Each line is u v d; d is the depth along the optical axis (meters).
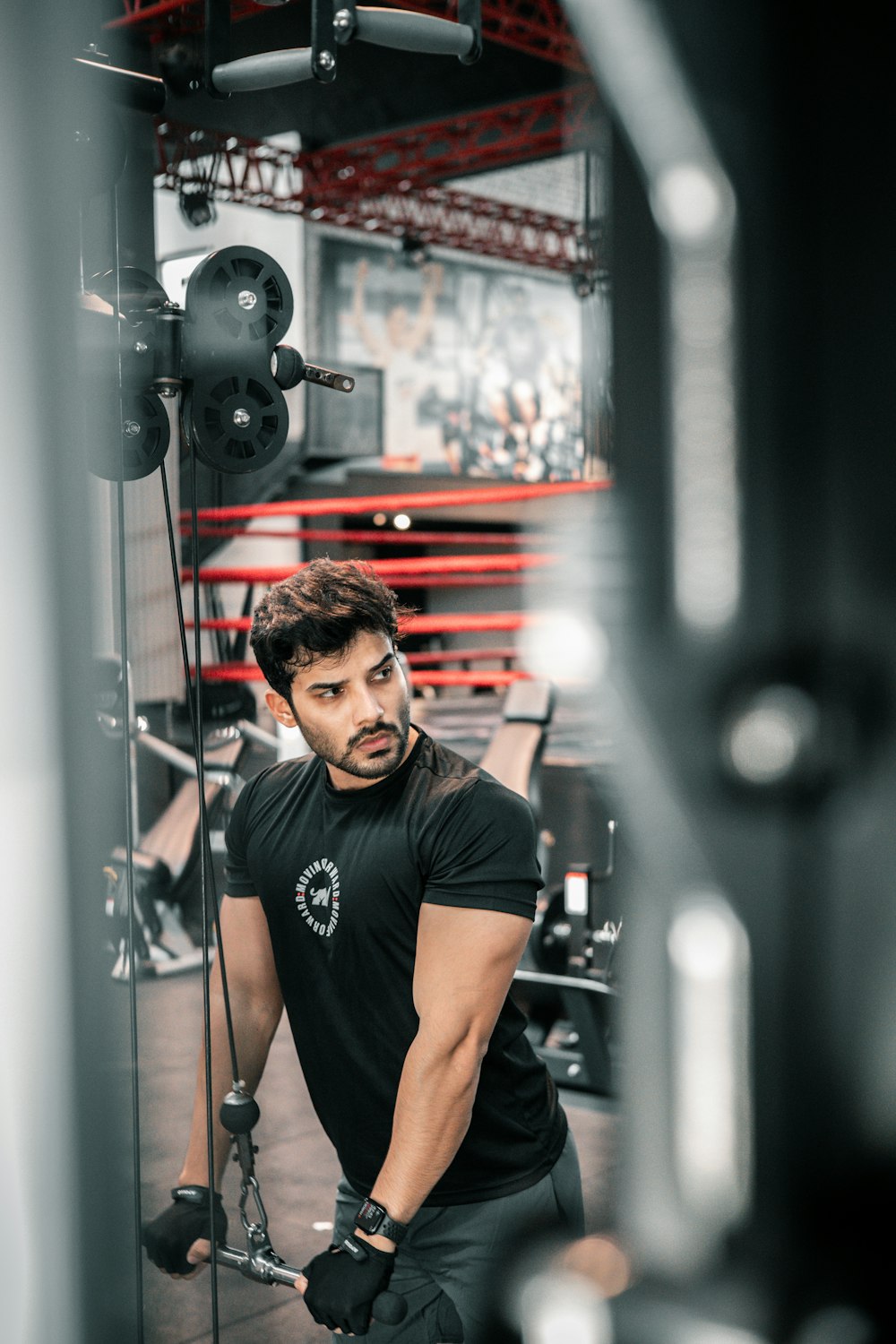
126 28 1.20
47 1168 1.11
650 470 0.48
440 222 11.20
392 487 12.88
